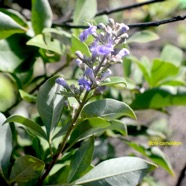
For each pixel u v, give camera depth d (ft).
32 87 3.06
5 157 2.39
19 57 2.74
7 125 2.41
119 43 2.25
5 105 3.00
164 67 3.11
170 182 4.53
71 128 2.31
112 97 3.18
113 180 2.36
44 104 2.40
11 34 2.54
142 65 3.10
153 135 3.22
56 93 2.29
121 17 4.25
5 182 2.45
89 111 2.31
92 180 2.37
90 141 2.41
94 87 2.23
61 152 2.39
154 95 2.90
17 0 3.39
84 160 2.39
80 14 2.98
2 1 3.26
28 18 3.45
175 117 4.57
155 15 4.31
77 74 3.06
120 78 2.46
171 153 4.31
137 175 2.37
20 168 2.33
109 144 3.03
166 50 3.49
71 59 2.97
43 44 2.69
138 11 4.34
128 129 3.20
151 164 2.38
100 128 2.43
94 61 2.24
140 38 2.90
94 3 3.02
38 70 3.15
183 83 3.09
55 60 2.89
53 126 2.40
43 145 2.67
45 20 2.83
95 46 2.23
